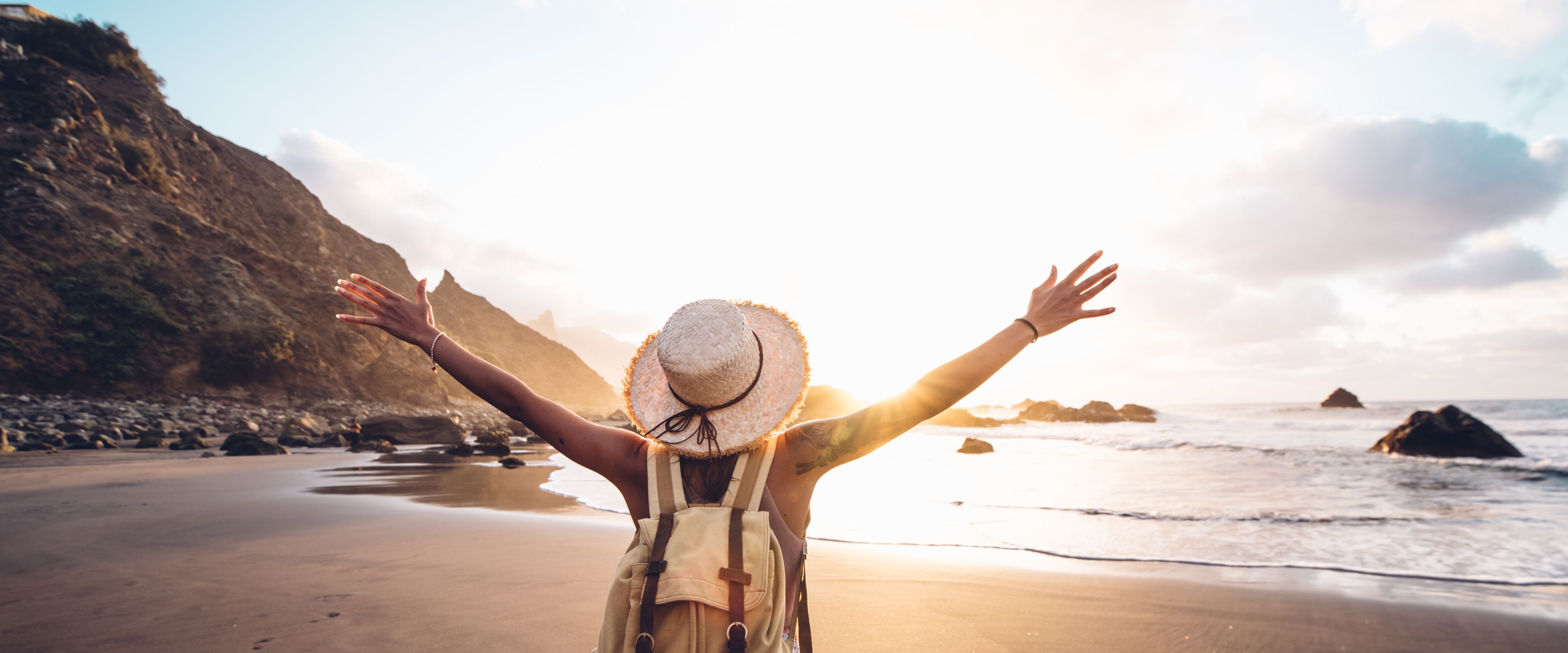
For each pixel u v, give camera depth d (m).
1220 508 8.35
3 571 5.14
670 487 1.43
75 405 33.88
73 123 49.78
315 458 19.58
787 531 1.44
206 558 5.59
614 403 161.88
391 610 4.14
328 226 83.69
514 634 3.71
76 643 3.56
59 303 39.72
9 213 41.38
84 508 8.33
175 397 40.56
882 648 3.69
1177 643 3.80
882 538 6.79
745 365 1.42
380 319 1.68
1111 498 9.41
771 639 1.27
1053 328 1.50
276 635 3.69
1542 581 5.04
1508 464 12.33
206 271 48.88
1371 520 7.50
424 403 56.09
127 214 48.25
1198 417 49.25
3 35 55.59
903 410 1.45
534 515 8.12
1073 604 4.49
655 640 1.24
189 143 64.19
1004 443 23.88
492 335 146.75
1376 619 4.20
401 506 8.92
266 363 46.06
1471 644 3.79
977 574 5.27
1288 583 5.03
